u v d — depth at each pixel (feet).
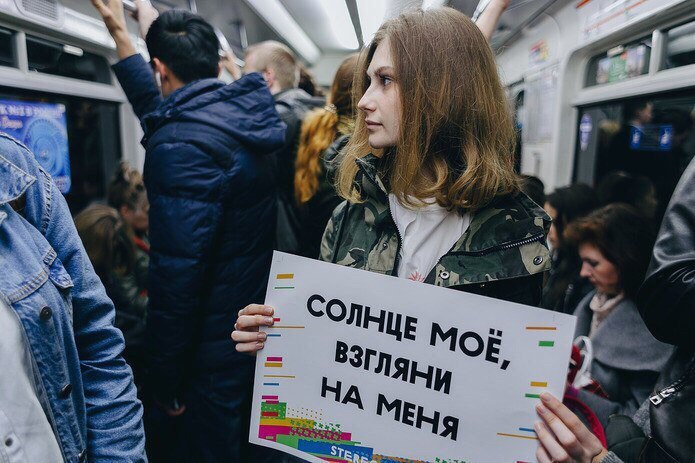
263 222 5.12
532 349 2.39
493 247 2.61
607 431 3.43
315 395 2.88
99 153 10.14
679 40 7.00
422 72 2.61
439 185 2.64
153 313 4.71
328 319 2.83
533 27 11.91
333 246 3.18
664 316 2.73
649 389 4.57
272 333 2.96
